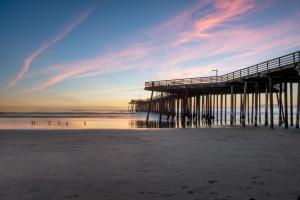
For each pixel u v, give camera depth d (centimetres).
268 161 891
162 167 802
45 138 1551
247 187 600
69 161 892
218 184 624
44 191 576
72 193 563
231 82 2891
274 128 2350
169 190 582
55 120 5169
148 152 1072
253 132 1928
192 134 1789
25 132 1884
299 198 527
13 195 550
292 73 2216
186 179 669
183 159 925
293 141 1425
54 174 721
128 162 875
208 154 1026
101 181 653
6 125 3569
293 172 739
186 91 3694
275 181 647
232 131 2028
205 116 4138
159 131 2017
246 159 926
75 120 5303
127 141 1421
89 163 860
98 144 1305
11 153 1049
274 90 3173
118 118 6400
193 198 530
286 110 2453
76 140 1460
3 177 691
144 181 652
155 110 8344
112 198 533
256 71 2398
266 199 523
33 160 909
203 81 3275
